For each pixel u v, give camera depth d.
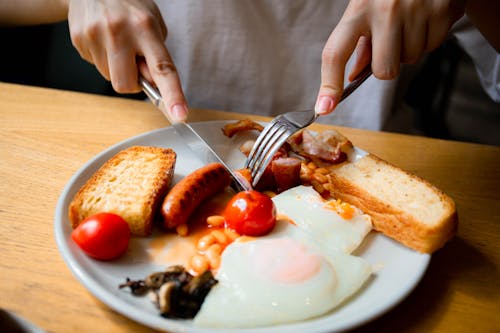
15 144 0.43
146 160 0.38
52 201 0.36
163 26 0.47
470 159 0.46
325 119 0.61
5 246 0.31
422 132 0.93
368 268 0.30
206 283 0.28
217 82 0.60
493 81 0.60
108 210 0.32
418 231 0.32
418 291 0.31
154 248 0.32
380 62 0.36
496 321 0.29
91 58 0.46
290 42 0.57
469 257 0.34
